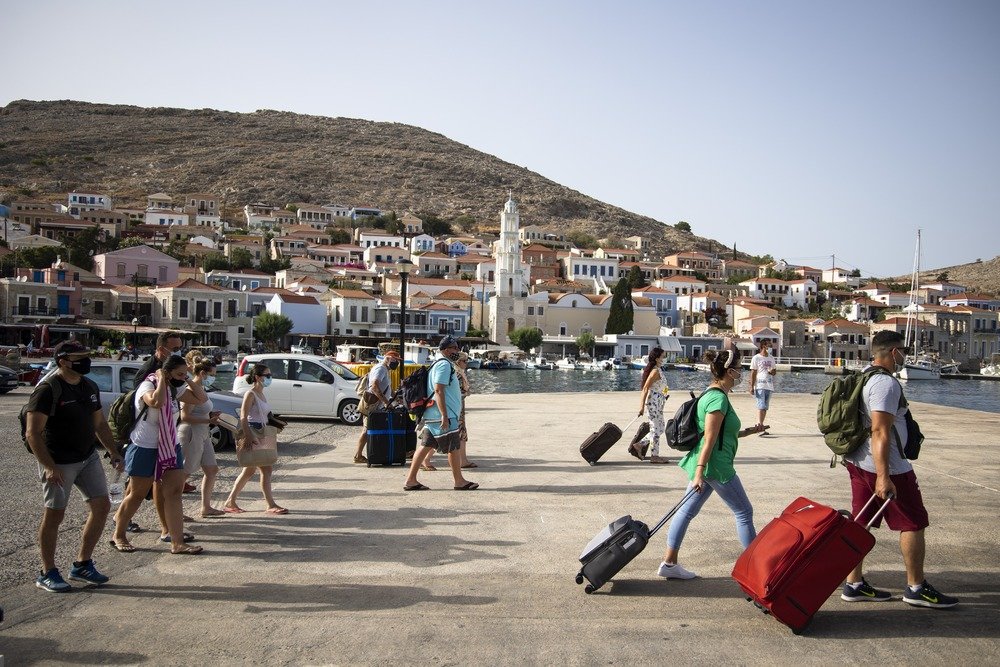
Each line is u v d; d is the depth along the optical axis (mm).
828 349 113562
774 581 5230
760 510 8852
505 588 6199
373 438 11992
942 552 7117
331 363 19297
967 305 140625
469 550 7281
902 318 118688
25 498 9625
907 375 93250
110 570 6719
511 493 9977
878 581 6309
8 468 11688
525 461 12734
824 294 151625
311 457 13305
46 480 6109
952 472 11328
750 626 5383
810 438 15422
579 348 106438
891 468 5668
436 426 10062
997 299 147750
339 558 7035
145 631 5305
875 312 136000
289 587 6230
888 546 7383
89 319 75750
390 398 12508
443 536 7797
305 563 6887
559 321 111312
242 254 121500
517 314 109125
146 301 81375
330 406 18656
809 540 5254
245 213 181500
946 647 5012
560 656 4879
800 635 5211
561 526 8211
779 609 5207
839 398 5945
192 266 118000
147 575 6566
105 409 15055
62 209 151750
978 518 8445
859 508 5910
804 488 10148
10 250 97625
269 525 8297
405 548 7355
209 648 5016
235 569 6727
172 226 142125
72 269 80000
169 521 7211
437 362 10023
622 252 155875
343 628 5348
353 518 8602
